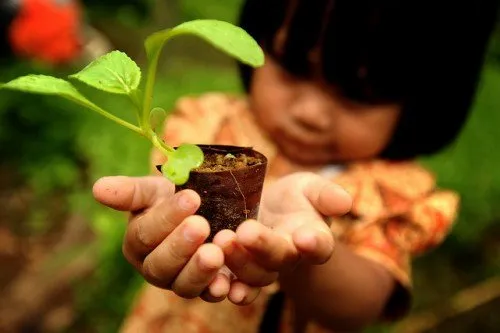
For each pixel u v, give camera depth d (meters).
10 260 1.34
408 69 0.62
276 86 0.65
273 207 0.51
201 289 0.44
